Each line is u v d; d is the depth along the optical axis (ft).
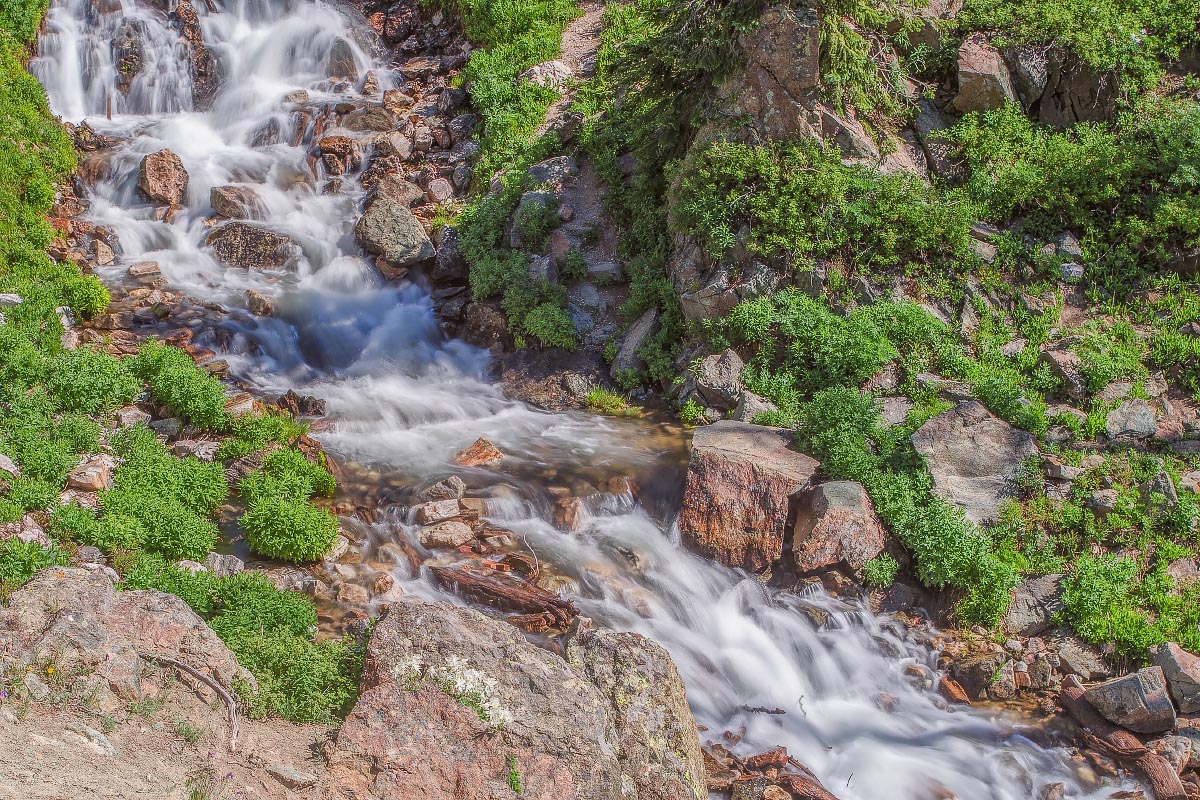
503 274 56.13
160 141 68.28
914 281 49.11
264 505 37.04
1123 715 32.45
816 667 35.37
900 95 55.06
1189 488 39.22
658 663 28.04
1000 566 36.81
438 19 80.28
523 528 39.86
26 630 24.29
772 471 40.01
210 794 21.09
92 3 74.02
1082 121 55.62
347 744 24.00
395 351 55.21
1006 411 42.55
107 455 40.16
